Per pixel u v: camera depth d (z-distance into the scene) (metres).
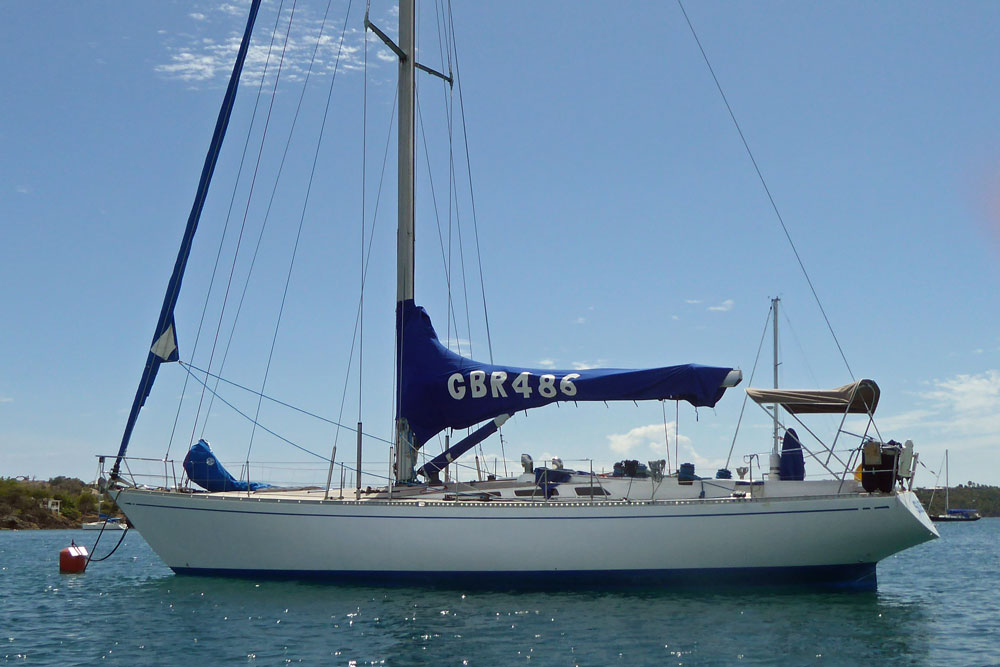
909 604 12.59
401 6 16.03
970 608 12.32
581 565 12.16
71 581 15.71
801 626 10.17
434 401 14.00
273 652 8.95
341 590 12.53
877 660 8.61
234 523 13.31
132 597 12.91
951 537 42.25
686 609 11.09
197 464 14.41
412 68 15.87
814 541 11.84
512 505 12.20
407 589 12.54
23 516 67.12
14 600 13.09
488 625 10.12
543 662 8.41
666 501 11.98
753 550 11.94
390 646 9.12
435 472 14.38
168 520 13.78
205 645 9.33
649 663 8.38
